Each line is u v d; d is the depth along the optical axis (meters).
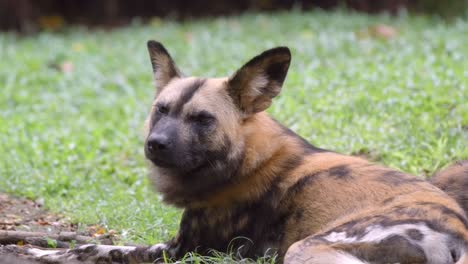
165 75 8.79
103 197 11.26
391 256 6.76
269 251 7.86
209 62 19.89
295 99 14.73
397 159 11.46
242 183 8.04
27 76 20.22
